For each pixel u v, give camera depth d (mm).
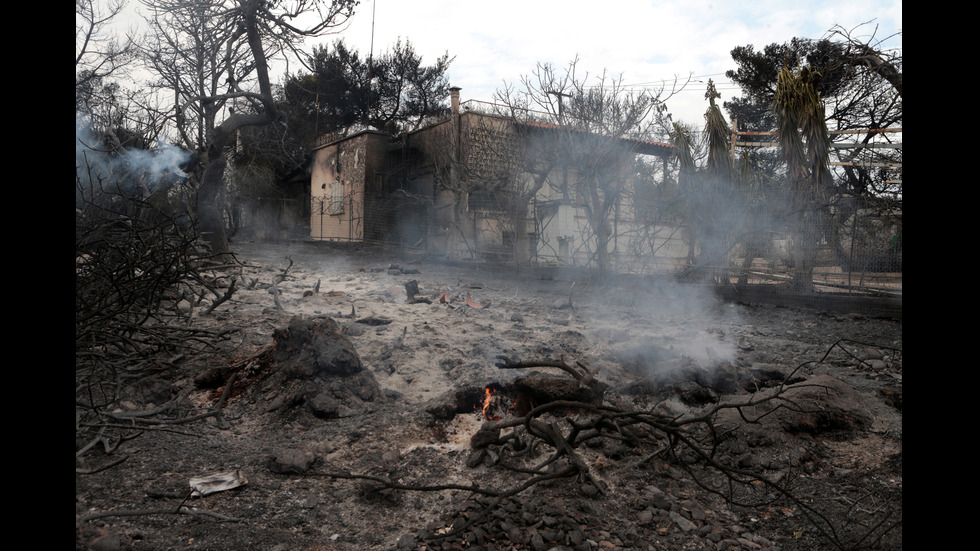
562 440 3920
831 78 16234
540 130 17500
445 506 3621
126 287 5363
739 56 25516
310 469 4000
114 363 5094
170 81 15688
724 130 14445
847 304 10648
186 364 5938
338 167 30078
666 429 3914
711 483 4156
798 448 4645
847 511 3801
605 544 3289
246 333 7055
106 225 6145
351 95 34281
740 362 6711
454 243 20219
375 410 5016
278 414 4879
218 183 14914
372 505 3598
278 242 26891
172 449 4141
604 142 15133
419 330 7730
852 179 15094
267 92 15719
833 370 6758
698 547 3371
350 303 9523
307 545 3117
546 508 3543
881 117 17484
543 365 4664
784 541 3500
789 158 12461
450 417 4977
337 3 15695
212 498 3525
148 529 3086
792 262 11914
